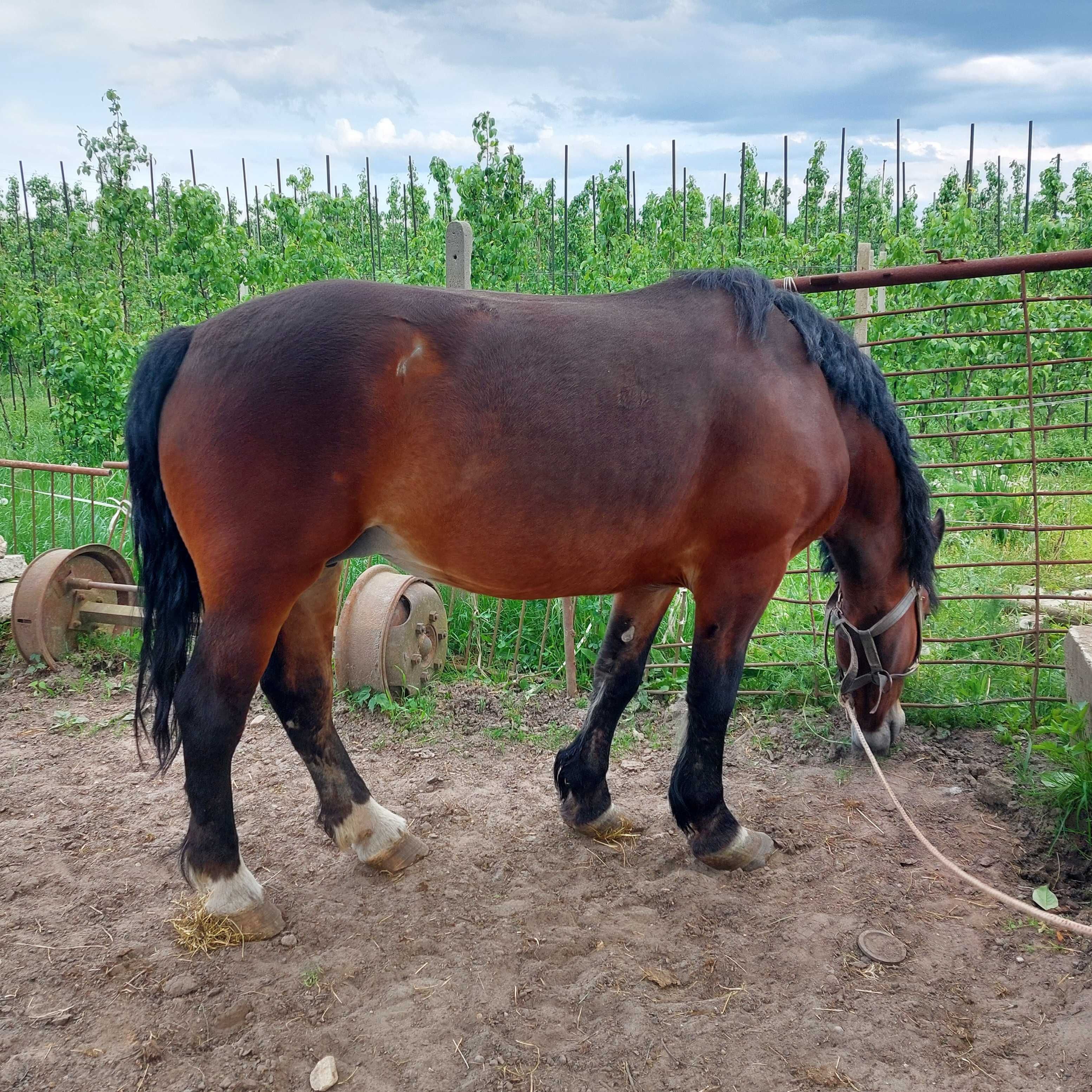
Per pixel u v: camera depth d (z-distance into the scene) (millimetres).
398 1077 2082
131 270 14211
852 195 24203
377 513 2406
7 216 24516
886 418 2879
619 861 3039
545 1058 2127
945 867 2902
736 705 4344
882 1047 2154
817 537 2900
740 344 2566
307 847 3117
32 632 4734
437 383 2289
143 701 2609
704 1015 2260
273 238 16000
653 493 2439
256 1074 2090
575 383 2338
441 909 2734
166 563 2531
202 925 2576
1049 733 3898
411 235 22719
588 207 20906
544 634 4859
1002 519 6566
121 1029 2229
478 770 3766
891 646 3293
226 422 2285
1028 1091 2012
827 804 3402
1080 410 11297
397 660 4375
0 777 3666
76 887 2850
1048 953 2508
